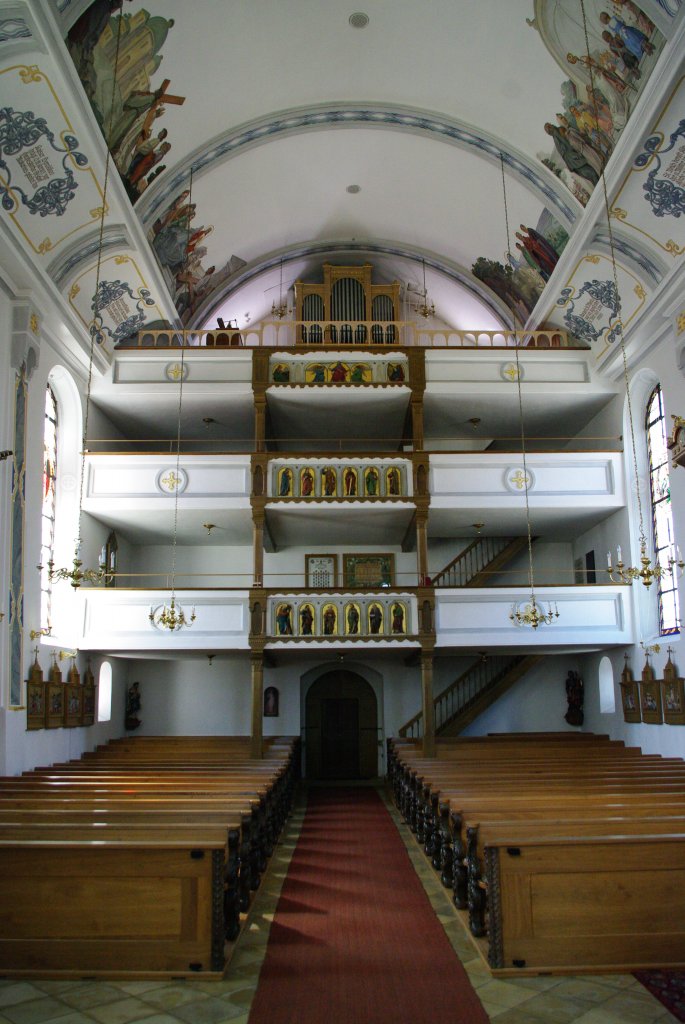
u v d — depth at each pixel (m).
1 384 14.92
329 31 16.17
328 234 24.31
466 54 16.30
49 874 7.69
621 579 19.67
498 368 20.59
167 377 20.22
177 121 16.91
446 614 19.08
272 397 20.31
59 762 17.23
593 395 20.48
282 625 18.84
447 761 16.14
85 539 19.61
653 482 19.09
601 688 22.20
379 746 24.94
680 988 7.13
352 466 19.77
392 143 19.86
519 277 21.92
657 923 7.65
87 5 12.18
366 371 20.42
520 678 24.53
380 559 24.86
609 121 14.86
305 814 18.16
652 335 17.88
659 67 12.81
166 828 8.11
